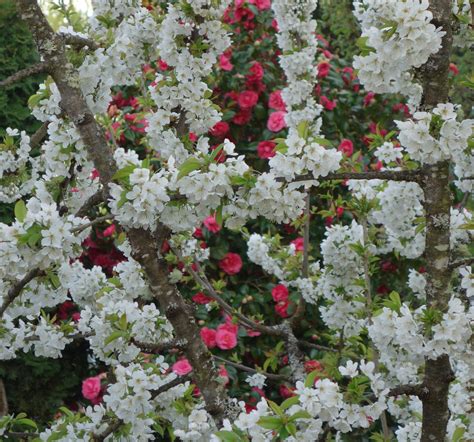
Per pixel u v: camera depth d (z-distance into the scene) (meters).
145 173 1.94
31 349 4.21
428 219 2.02
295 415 1.80
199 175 1.93
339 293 3.37
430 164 1.99
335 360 3.32
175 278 2.24
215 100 4.63
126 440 2.52
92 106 2.38
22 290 2.37
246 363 4.29
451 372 2.04
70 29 2.48
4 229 1.99
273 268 3.89
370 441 3.93
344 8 5.81
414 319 1.95
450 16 1.94
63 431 2.54
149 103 3.41
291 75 3.71
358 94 5.07
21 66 4.51
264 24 4.75
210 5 2.50
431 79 1.96
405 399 3.00
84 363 4.54
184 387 2.62
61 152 2.42
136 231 2.13
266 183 1.95
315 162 1.94
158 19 2.84
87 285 3.00
